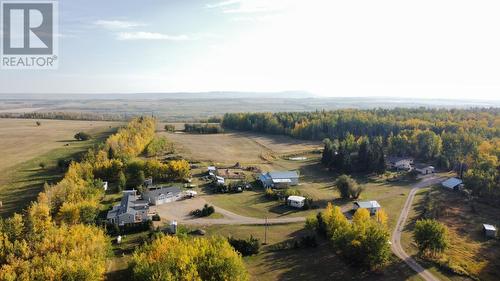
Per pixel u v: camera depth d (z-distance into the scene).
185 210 102.75
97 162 128.50
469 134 172.50
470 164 141.38
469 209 107.81
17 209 95.50
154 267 58.69
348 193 115.25
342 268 73.38
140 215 93.00
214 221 95.19
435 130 194.88
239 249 78.25
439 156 161.00
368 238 73.94
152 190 110.44
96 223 87.88
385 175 144.38
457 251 82.50
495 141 159.38
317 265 74.19
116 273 68.06
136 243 81.00
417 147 172.62
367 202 106.44
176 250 63.19
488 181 117.06
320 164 162.50
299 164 163.88
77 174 113.00
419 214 103.31
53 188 95.50
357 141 184.88
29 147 176.38
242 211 103.50
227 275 61.47
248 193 121.19
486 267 75.69
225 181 132.38
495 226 95.69
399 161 156.25
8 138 198.88
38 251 65.12
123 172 126.62
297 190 120.31
